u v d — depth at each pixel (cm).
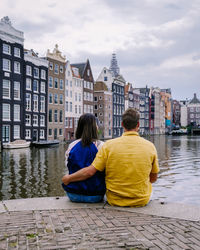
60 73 5309
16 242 322
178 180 1670
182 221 387
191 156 3050
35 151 3459
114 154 426
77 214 410
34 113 4566
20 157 2836
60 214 409
